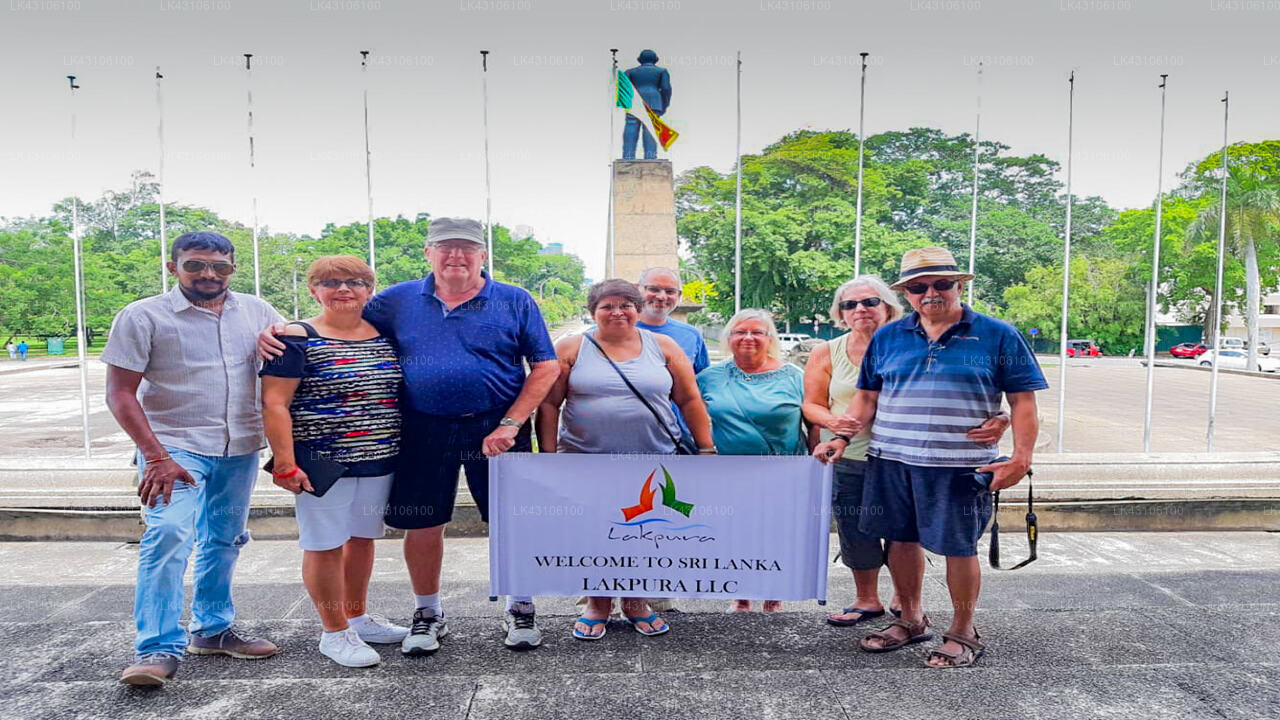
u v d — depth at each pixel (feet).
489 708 8.64
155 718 8.43
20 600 12.87
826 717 8.43
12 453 35.04
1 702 8.78
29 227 202.69
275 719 8.42
